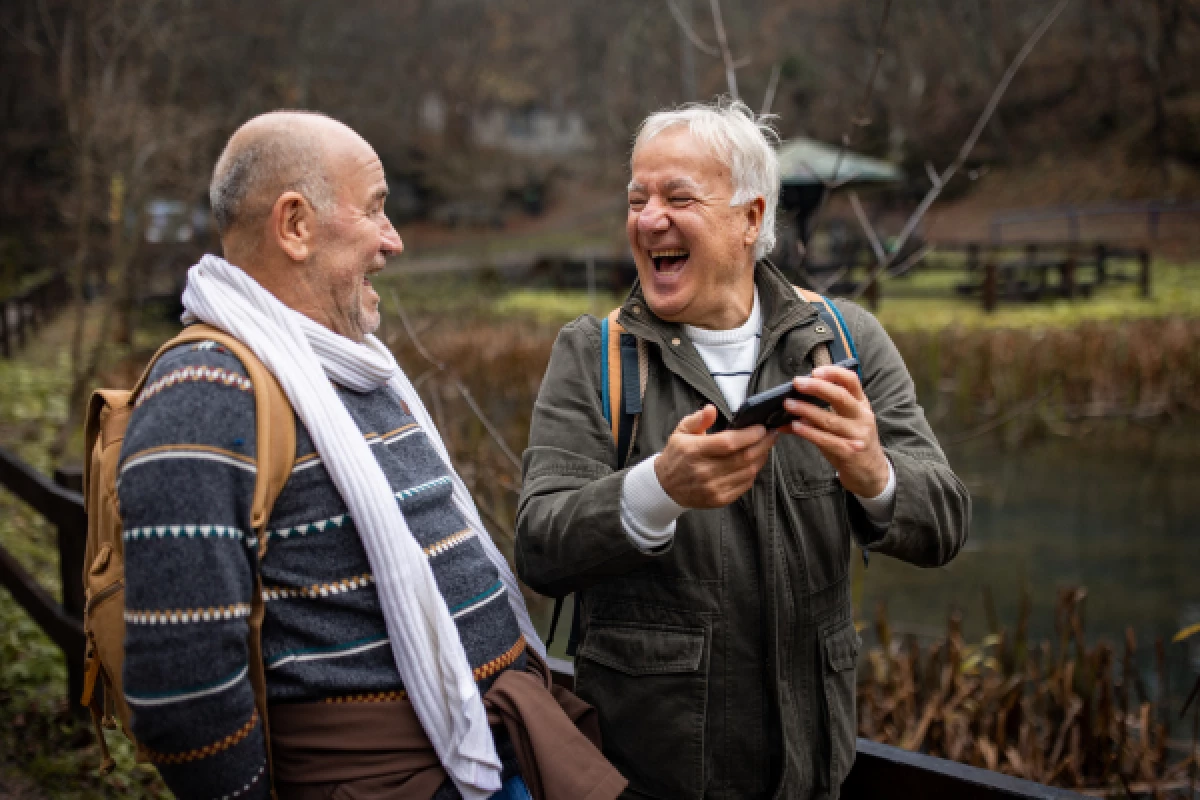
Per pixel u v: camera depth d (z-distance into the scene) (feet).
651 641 5.36
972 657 16.62
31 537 19.19
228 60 61.62
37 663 13.37
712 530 5.36
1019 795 5.20
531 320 55.52
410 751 4.66
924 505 5.17
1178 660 17.74
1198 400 36.22
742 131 5.57
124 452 4.35
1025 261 71.05
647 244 5.57
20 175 55.98
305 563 4.58
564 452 5.51
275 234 4.81
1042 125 111.86
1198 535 24.66
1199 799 12.13
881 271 14.46
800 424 4.75
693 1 82.33
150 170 36.60
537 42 144.77
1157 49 102.58
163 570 4.17
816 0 116.98
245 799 4.40
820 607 5.50
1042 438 33.83
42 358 44.60
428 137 131.03
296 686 4.60
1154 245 85.30
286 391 4.55
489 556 5.48
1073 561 23.26
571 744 4.85
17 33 40.93
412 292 60.90
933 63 116.06
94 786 10.71
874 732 13.51
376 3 111.96
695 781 5.30
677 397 5.59
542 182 143.95
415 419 5.46
